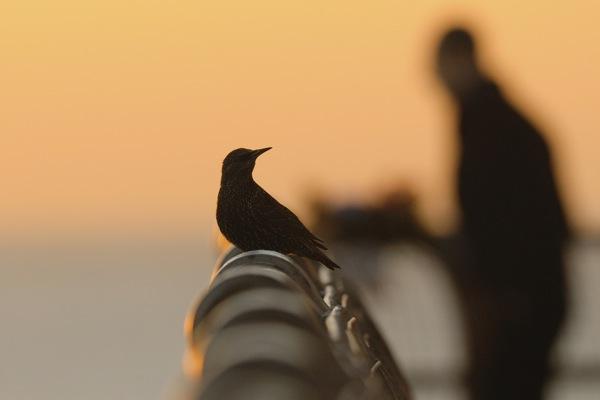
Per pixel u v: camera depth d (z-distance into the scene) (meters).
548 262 11.95
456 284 12.04
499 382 12.09
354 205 11.93
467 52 11.95
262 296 1.99
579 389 12.44
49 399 77.50
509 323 11.96
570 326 12.22
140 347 89.81
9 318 115.50
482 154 11.85
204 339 2.00
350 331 2.62
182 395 1.67
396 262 12.18
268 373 1.62
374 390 2.21
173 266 151.75
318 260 4.82
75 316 113.44
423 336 12.19
